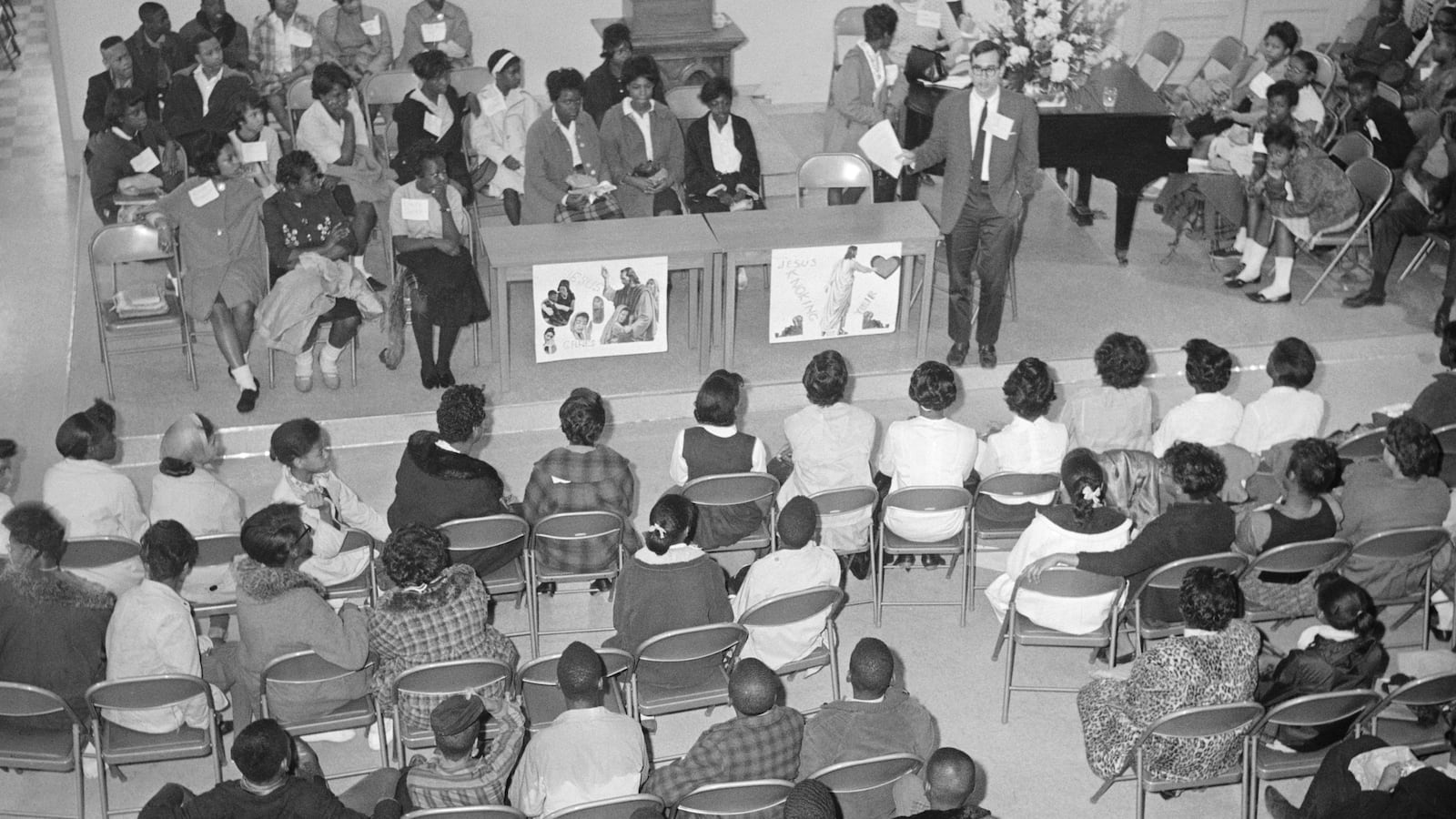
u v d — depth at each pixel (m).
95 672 4.05
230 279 6.26
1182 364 7.00
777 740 3.56
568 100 7.06
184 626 3.99
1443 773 3.53
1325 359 7.21
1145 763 3.94
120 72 7.69
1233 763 3.99
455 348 6.97
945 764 3.27
